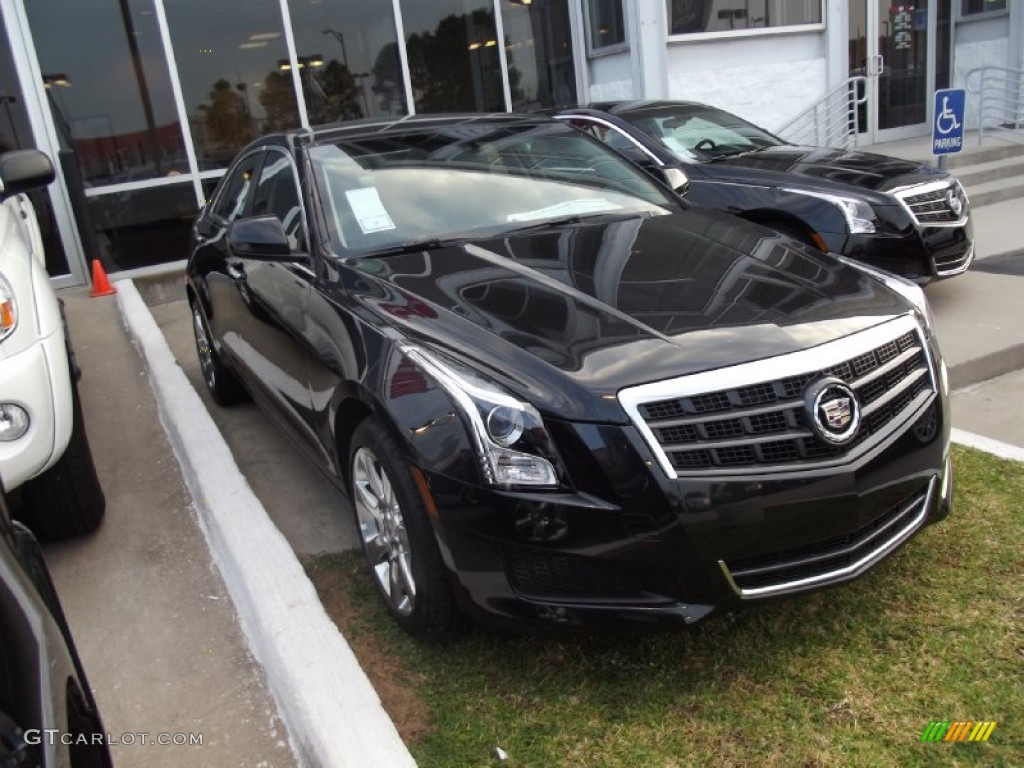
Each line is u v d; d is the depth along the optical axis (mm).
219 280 4699
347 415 3090
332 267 3396
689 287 2945
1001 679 2520
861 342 2658
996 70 12914
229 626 3170
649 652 2771
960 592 2922
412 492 2656
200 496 3928
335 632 2812
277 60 9820
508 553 2486
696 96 11570
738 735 2404
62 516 3668
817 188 5773
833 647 2721
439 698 2639
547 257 3281
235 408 5406
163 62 9289
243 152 5047
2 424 3119
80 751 1510
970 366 5023
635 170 4348
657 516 2367
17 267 3434
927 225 5633
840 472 2488
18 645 1482
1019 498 3500
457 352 2654
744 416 2439
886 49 13055
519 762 2367
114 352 6438
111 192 9273
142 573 3553
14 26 8586
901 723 2395
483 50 10969
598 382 2438
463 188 3883
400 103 10555
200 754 2580
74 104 9008
